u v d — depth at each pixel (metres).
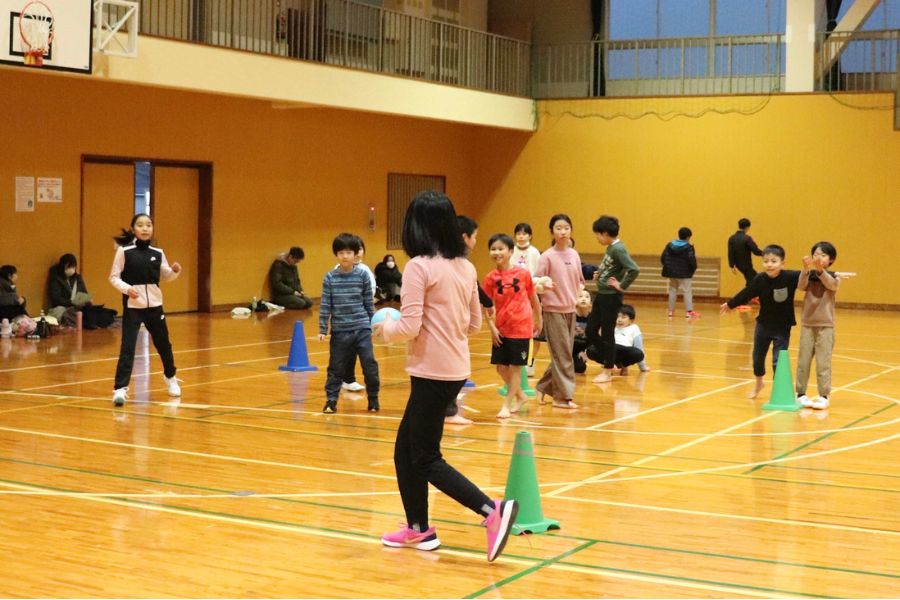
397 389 10.34
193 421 8.45
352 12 18.70
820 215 20.38
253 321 16.80
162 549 5.06
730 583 4.64
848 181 20.14
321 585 4.57
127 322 9.19
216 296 18.16
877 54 20.55
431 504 6.05
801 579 4.70
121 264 9.16
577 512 5.86
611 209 22.11
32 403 9.13
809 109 20.38
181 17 14.95
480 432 8.27
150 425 8.24
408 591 4.50
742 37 21.27
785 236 20.69
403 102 18.53
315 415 8.83
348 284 8.97
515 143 23.06
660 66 22.17
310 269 20.00
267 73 15.67
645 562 4.95
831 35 20.44
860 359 13.08
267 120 18.89
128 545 5.12
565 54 22.83
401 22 19.28
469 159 23.66
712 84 21.70
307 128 19.72
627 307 11.74
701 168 21.30
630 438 8.07
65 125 15.59
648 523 5.64
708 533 5.45
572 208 22.50
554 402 9.53
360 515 5.72
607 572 4.79
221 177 18.08
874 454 7.51
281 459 7.12
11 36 12.25
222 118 18.03
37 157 15.24
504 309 8.73
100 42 13.18
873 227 20.00
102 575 4.66
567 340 9.39
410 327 4.89
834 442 7.94
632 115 21.84
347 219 20.77
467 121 20.31
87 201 16.20
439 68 20.14
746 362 12.66
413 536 5.15
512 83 22.23
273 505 5.91
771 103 20.67
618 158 22.02
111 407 9.01
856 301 20.22
